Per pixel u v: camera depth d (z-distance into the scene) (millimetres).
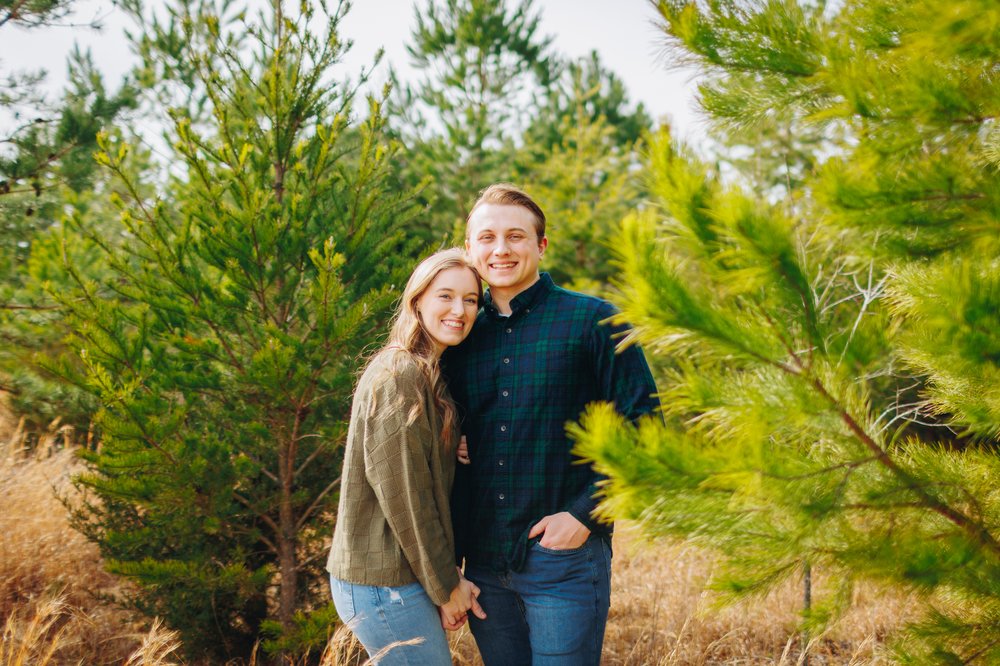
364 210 2889
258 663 3021
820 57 1401
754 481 1135
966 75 1243
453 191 7711
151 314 2863
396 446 1780
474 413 2037
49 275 3857
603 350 1921
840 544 1200
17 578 3369
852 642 2805
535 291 2018
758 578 1248
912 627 1352
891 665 1367
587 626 1878
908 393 2693
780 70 1438
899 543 1189
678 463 1139
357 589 1840
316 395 2814
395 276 2938
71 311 2604
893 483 1222
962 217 1206
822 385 1192
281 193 3027
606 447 1142
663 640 3082
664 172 1102
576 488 1928
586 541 1918
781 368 1168
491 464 1981
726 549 1212
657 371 3682
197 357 2730
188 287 2621
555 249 6512
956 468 1333
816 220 1356
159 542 2906
